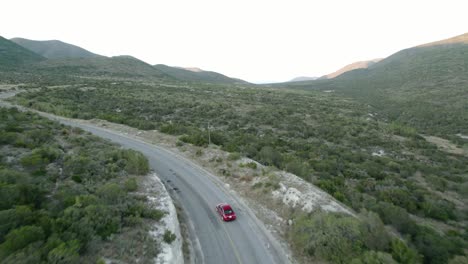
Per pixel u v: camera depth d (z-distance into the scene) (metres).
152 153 32.66
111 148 26.41
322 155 39.78
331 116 75.25
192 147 34.91
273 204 20.69
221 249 15.82
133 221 13.80
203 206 20.98
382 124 73.56
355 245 13.83
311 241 15.16
